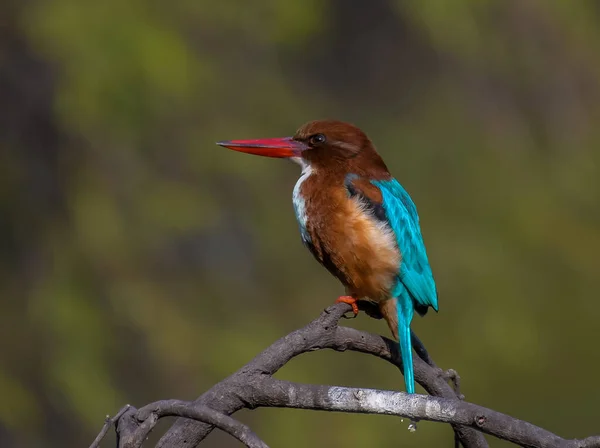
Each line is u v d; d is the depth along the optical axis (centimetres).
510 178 1619
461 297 1496
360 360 1381
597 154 1684
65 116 1280
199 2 1415
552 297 1535
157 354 1291
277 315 1401
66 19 1292
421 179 1614
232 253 1408
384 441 1345
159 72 1315
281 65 1614
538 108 1692
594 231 1622
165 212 1339
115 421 407
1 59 1293
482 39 1645
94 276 1302
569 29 1697
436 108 1675
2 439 1205
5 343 1246
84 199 1314
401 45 1705
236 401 436
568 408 1476
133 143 1341
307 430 1309
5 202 1295
